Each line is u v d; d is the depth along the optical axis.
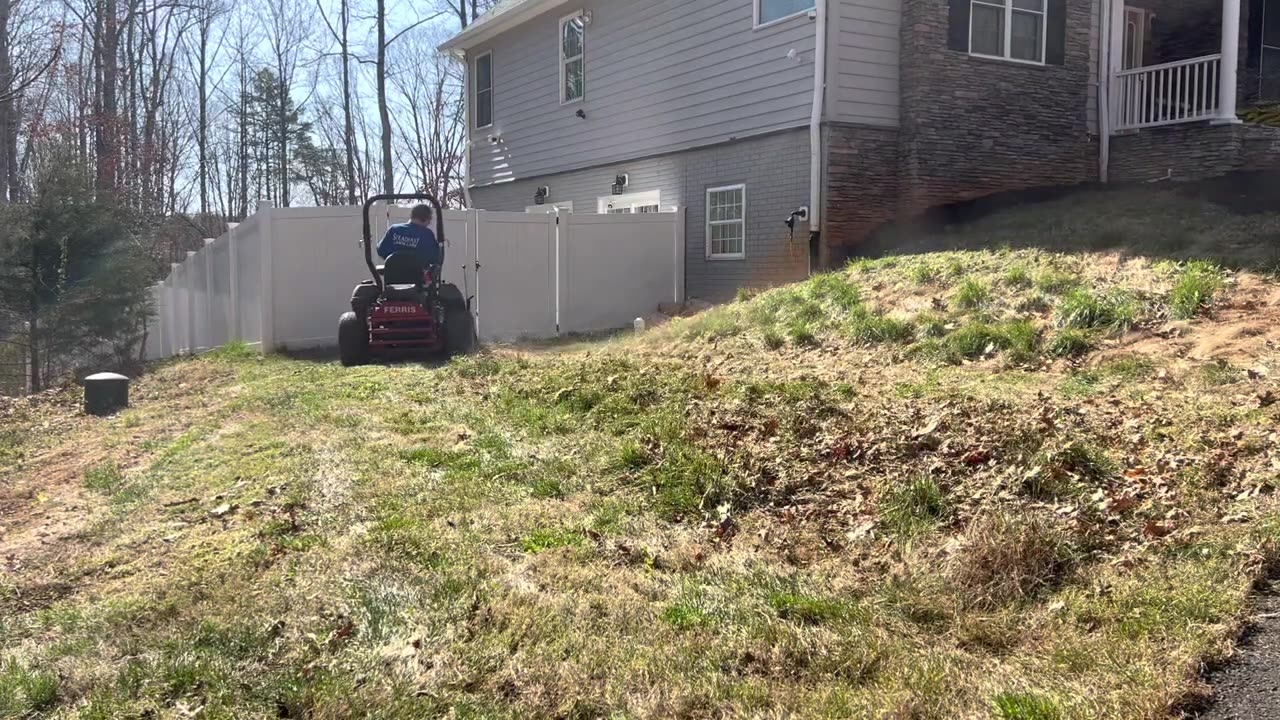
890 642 3.72
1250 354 7.08
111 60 32.25
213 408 9.43
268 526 5.27
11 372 18.14
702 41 15.47
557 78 19.42
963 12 13.67
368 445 6.98
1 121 24.33
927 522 4.93
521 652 3.72
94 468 7.51
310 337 13.77
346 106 38.62
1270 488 4.86
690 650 3.69
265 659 3.78
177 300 19.94
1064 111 14.67
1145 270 9.13
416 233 11.67
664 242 15.52
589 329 15.02
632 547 4.82
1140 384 7.01
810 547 4.82
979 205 13.35
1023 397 6.81
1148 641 3.53
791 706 3.27
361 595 4.26
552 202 19.98
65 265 16.69
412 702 3.38
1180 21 16.67
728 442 6.20
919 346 8.84
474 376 9.56
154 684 3.60
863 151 13.52
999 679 3.37
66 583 4.85
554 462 6.29
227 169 46.00
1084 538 4.48
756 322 10.85
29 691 3.61
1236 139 13.32
